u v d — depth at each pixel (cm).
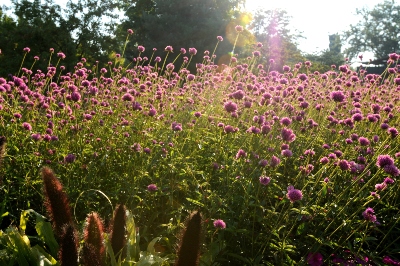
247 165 380
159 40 3334
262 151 429
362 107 677
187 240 209
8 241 250
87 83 628
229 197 334
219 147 431
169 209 352
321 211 336
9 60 2423
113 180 396
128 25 3584
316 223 351
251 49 3406
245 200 319
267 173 383
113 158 430
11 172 379
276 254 313
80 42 2811
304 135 516
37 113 527
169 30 3341
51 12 2834
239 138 466
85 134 471
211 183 392
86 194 357
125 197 372
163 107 601
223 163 390
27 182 351
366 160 416
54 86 659
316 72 955
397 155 417
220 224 287
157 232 337
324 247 350
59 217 242
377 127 550
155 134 477
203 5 3416
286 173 440
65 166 381
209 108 579
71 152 426
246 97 588
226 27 3362
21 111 539
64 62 2534
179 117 568
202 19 3366
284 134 392
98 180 386
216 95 699
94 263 194
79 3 2867
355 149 457
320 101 701
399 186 370
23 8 2853
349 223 322
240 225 329
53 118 493
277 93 665
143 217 351
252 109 593
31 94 599
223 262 318
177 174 378
